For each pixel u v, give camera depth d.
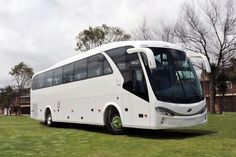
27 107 76.75
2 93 76.81
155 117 11.67
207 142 10.85
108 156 9.02
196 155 8.71
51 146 11.40
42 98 22.17
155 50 12.60
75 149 10.56
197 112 12.28
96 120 15.16
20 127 20.55
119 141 11.91
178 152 9.20
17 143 12.30
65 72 18.86
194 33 34.12
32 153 9.98
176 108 11.77
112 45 14.37
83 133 15.53
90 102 15.74
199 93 12.69
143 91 12.18
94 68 15.53
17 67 68.50
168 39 34.44
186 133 13.70
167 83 12.15
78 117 16.98
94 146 11.03
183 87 12.36
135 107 12.52
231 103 51.59
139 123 12.30
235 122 17.45
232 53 33.62
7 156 9.49
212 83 34.78
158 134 13.70
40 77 22.94
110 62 14.20
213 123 17.34
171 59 12.74
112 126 14.07
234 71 35.72
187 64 13.12
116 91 13.62
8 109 76.94
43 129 18.84
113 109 14.00
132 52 12.71
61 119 19.09
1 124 23.42
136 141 11.73
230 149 9.45
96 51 15.53
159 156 8.74
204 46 34.00
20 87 70.38
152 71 12.14
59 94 19.48
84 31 45.62
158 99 11.73
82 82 16.66
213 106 34.72
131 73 12.88
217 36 33.81
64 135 14.95
